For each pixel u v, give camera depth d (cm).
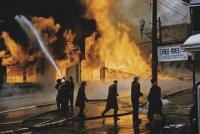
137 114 1620
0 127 1589
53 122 1664
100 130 1460
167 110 1977
